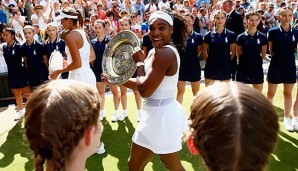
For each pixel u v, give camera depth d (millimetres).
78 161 1111
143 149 2572
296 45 4742
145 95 2389
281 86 6695
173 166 2586
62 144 1023
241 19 6258
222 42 4961
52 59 3768
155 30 2408
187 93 6453
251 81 4797
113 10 10492
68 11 3484
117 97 5184
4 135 4840
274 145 896
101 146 4113
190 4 12258
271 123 876
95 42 5125
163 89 2459
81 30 3588
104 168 3760
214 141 870
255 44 4688
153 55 2441
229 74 5078
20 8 10656
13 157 4121
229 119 856
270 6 10781
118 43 2855
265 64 8594
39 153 1060
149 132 2502
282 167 3623
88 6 11617
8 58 5297
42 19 9523
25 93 5574
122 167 3777
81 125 1048
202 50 5215
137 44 2643
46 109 1024
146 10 12156
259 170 867
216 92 927
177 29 2621
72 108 1035
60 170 1045
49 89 1077
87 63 3709
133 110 5656
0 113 5867
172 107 2521
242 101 880
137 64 2520
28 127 1046
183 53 4898
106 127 4965
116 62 2814
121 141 4473
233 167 853
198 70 5043
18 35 8273
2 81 6414
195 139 958
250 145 838
